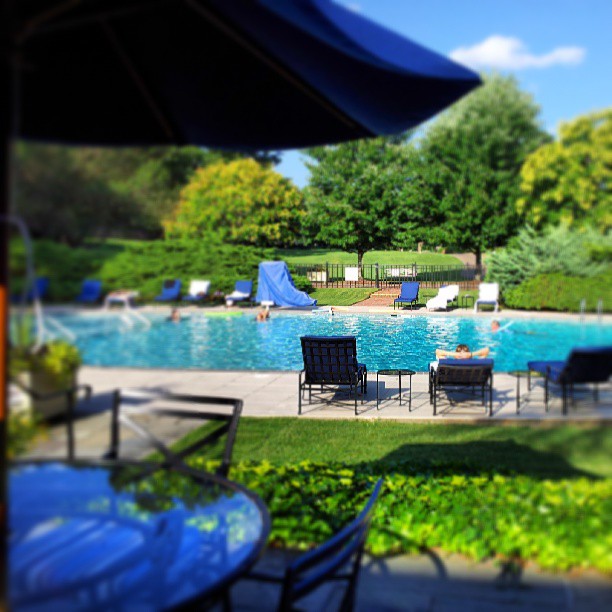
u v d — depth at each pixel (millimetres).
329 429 6398
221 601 2658
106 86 3434
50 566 2547
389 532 3787
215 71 3307
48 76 3281
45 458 3518
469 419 6215
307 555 1899
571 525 3623
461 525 3748
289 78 3088
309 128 3539
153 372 5926
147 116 3615
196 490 3344
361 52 2135
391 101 2898
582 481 4219
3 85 2158
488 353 7703
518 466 4844
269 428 6418
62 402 3439
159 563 2574
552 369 5586
